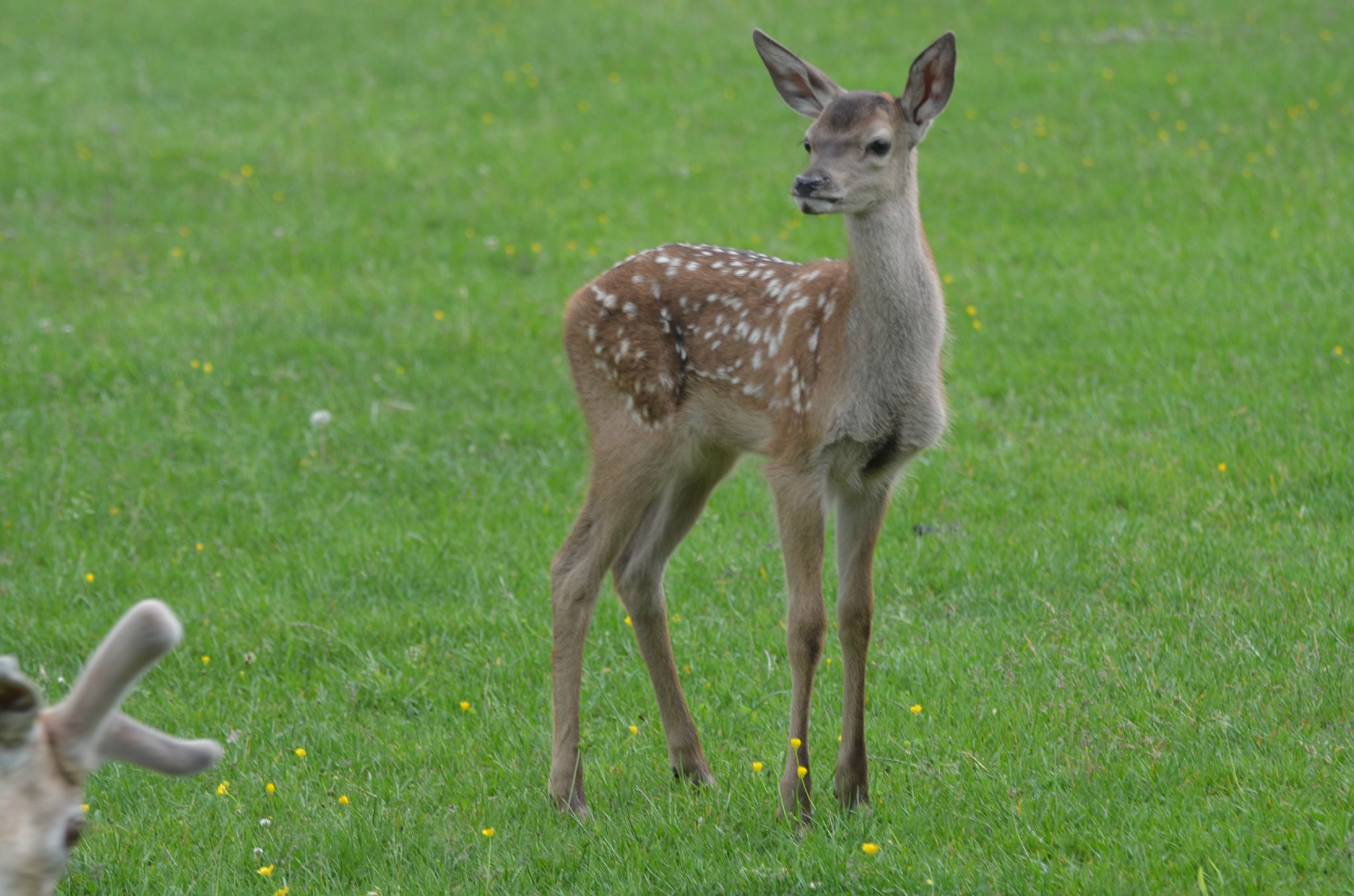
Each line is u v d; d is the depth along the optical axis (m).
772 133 24.12
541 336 16.39
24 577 11.36
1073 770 7.98
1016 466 12.71
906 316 7.93
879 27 29.33
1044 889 6.75
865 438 7.97
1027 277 17.58
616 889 7.14
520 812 8.20
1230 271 17.08
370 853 7.67
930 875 6.91
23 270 18.64
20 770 4.07
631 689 9.68
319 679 9.94
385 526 12.13
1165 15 29.25
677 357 8.71
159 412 14.48
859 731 7.93
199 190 22.03
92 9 32.97
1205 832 7.12
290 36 30.78
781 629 10.27
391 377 15.30
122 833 7.88
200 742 4.62
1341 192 19.42
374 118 25.31
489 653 10.15
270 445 13.76
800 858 7.21
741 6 31.42
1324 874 6.75
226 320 16.78
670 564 11.39
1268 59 25.50
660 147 23.47
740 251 9.12
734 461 9.11
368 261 18.95
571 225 20.16
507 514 12.37
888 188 8.01
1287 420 12.90
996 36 28.55
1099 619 9.91
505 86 27.05
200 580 11.30
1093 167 21.55
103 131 24.55
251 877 7.50
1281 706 8.46
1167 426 13.25
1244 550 10.64
